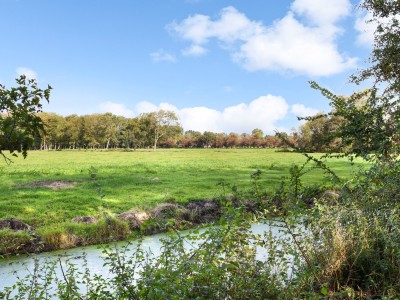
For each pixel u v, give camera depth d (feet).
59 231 38.63
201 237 12.89
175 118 439.63
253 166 150.00
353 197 16.47
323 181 18.38
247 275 13.47
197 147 547.49
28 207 57.93
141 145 471.21
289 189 13.05
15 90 9.15
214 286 12.26
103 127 435.53
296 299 12.32
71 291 14.15
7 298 14.92
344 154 14.30
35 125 9.43
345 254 15.70
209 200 55.62
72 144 450.71
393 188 14.52
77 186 86.53
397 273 14.52
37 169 131.03
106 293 13.69
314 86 14.46
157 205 51.75
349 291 12.78
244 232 13.79
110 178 105.09
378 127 13.57
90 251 35.01
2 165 150.30
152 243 34.68
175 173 122.72
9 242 35.78
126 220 44.37
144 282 11.73
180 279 11.44
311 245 16.37
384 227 15.88
